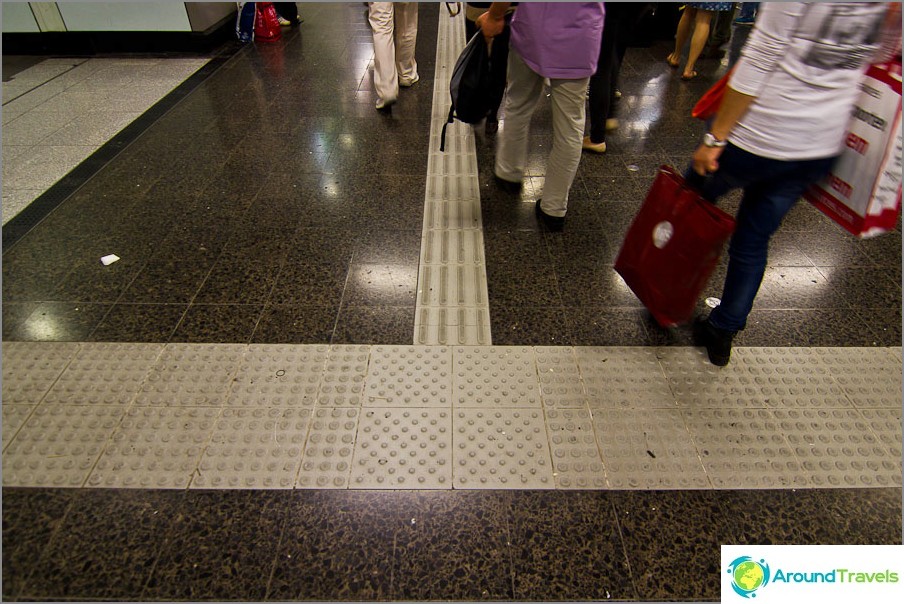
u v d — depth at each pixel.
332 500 1.91
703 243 2.06
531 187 3.68
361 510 1.88
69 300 2.73
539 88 3.12
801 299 2.79
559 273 2.94
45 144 4.19
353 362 2.41
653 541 1.82
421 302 2.73
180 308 2.68
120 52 6.05
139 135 4.34
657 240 2.29
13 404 2.20
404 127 4.46
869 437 2.14
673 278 2.25
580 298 2.78
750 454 2.08
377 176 3.80
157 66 5.74
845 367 2.42
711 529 1.86
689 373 2.39
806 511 1.91
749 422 2.20
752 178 1.96
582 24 2.48
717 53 5.98
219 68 5.70
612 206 3.49
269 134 4.36
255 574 1.72
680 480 1.99
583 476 2.00
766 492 1.96
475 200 3.53
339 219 3.36
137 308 2.68
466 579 1.72
